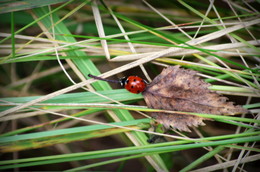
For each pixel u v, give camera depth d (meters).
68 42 0.19
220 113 0.19
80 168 0.19
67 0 0.20
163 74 0.19
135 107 0.19
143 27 0.20
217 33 0.20
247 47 0.20
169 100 0.19
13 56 0.19
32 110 0.19
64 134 0.19
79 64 0.20
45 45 0.20
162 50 0.20
